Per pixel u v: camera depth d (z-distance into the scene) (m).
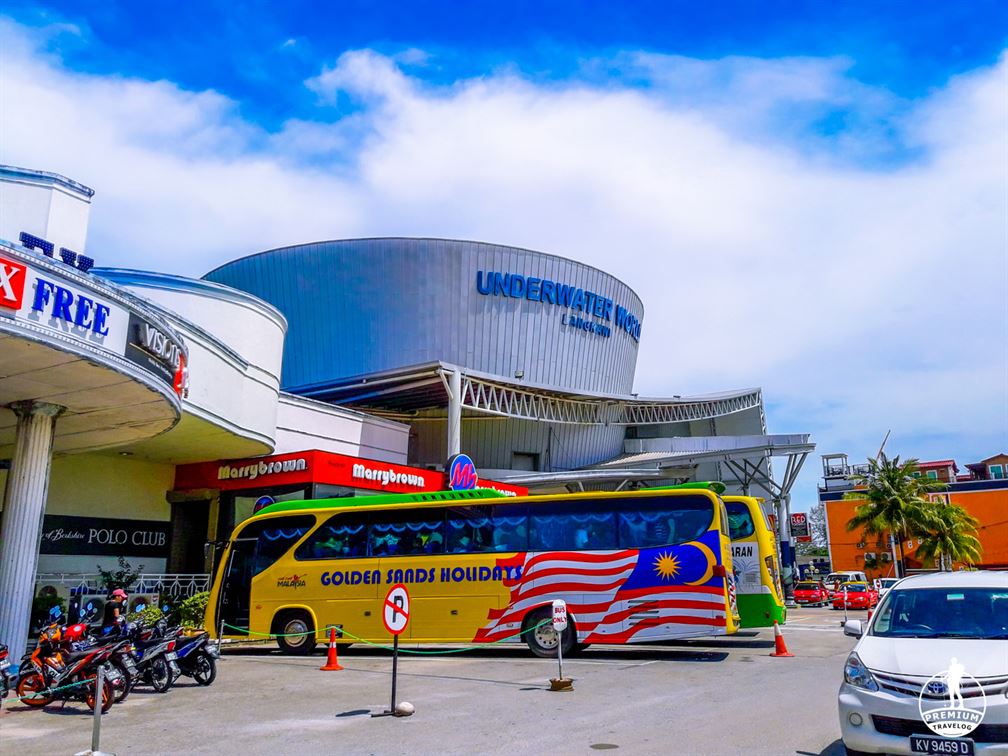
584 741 8.72
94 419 17.70
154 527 29.67
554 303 57.69
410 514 19.23
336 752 8.44
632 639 17.12
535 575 17.91
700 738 8.75
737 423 74.56
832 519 70.25
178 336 16.42
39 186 16.20
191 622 21.45
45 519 26.06
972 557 58.09
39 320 12.09
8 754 8.72
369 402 45.69
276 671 15.61
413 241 54.81
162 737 9.43
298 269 56.72
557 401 48.41
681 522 17.59
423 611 18.34
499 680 13.86
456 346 53.84
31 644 19.14
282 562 19.69
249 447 27.48
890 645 7.52
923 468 85.19
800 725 9.42
